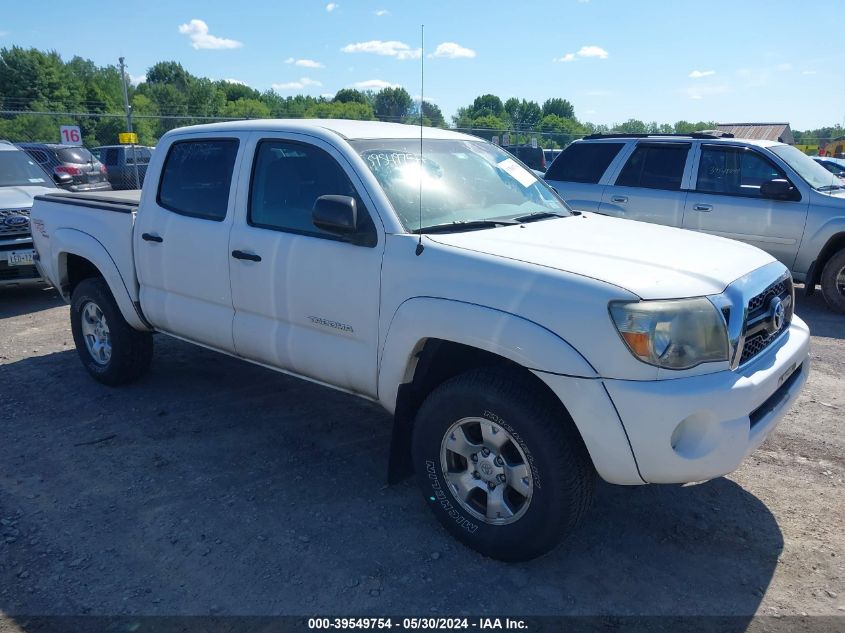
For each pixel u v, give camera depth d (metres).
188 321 4.45
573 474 2.86
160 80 95.44
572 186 9.03
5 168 9.13
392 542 3.31
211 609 2.86
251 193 4.02
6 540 3.32
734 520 3.52
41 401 5.02
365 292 3.42
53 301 8.23
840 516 3.54
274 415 4.77
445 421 3.15
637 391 2.68
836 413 4.81
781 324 3.31
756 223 7.85
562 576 3.07
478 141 4.47
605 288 2.75
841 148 33.44
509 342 2.87
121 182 22.19
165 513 3.56
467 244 3.21
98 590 2.97
